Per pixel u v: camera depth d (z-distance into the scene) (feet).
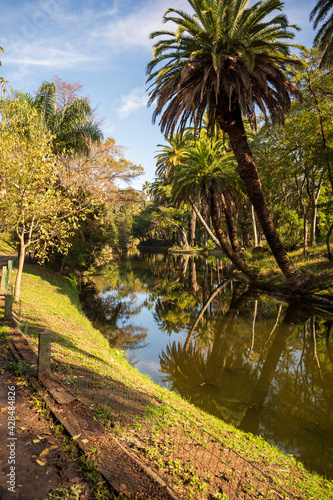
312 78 74.79
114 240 115.85
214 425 21.02
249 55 50.01
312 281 70.64
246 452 17.54
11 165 35.78
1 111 40.19
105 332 47.96
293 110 84.07
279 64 59.67
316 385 32.01
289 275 71.10
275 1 49.83
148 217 289.53
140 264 167.02
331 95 75.05
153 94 63.82
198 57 57.11
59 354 23.95
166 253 268.41
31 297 44.98
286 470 17.01
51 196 38.27
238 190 93.71
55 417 14.49
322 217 135.54
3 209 36.83
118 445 13.19
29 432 13.28
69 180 60.70
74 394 17.04
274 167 99.60
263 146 103.04
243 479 14.07
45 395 16.35
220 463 15.01
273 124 68.44
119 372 25.39
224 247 92.94
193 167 88.38
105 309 64.08
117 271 133.69
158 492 10.68
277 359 39.17
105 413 15.87
